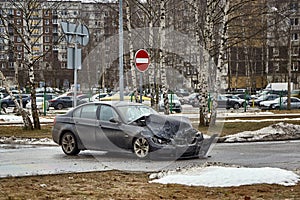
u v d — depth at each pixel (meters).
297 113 38.09
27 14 23.55
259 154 16.39
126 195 8.91
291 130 23.11
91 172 11.97
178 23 36.44
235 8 24.31
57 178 11.00
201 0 31.19
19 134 22.08
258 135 22.17
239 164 13.74
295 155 16.12
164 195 8.90
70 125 15.56
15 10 30.78
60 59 74.12
